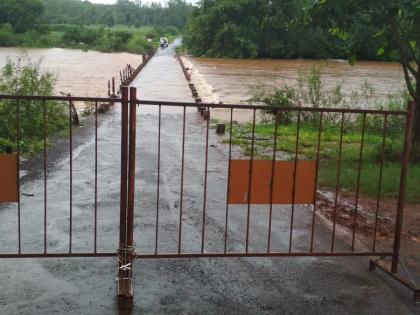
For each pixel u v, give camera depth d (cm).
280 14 8475
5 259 550
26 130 1295
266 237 657
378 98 2788
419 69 1048
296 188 514
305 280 528
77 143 1329
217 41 8694
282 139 1490
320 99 1969
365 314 463
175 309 458
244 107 521
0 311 442
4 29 10725
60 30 14012
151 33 14062
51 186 871
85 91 3209
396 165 1069
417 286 499
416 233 692
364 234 681
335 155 1207
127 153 480
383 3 955
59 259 555
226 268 551
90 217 710
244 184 505
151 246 611
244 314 454
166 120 1864
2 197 480
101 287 493
